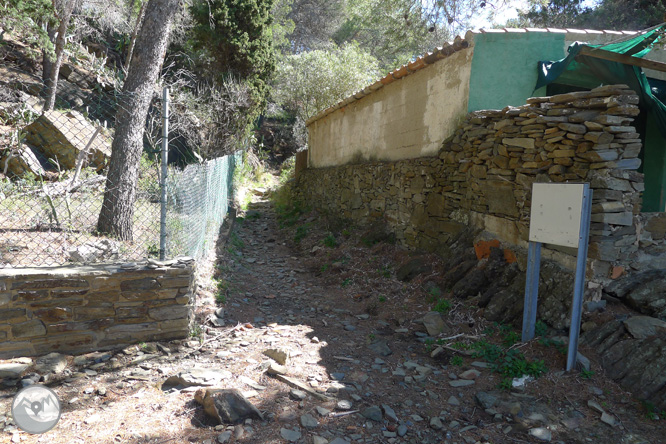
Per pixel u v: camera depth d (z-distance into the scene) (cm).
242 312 524
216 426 285
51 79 1176
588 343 391
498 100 596
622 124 399
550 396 339
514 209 500
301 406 316
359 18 2023
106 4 1399
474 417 319
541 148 462
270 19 1597
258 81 1586
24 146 836
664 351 341
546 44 598
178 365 371
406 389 354
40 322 363
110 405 305
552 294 435
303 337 457
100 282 380
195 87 1530
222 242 795
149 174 803
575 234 358
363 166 932
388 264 693
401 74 766
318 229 1004
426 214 684
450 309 504
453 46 611
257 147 2025
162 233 426
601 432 301
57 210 584
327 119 1226
